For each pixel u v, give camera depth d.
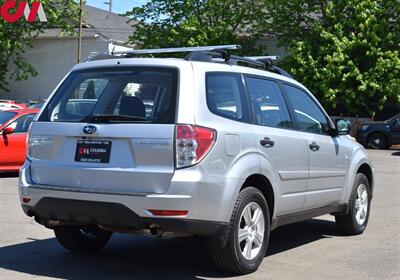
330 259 6.51
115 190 5.21
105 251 6.72
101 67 5.83
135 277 5.65
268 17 32.16
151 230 5.11
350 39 27.86
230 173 5.34
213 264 6.17
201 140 5.12
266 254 6.70
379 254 6.78
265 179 5.84
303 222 8.78
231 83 5.81
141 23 34.78
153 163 5.11
